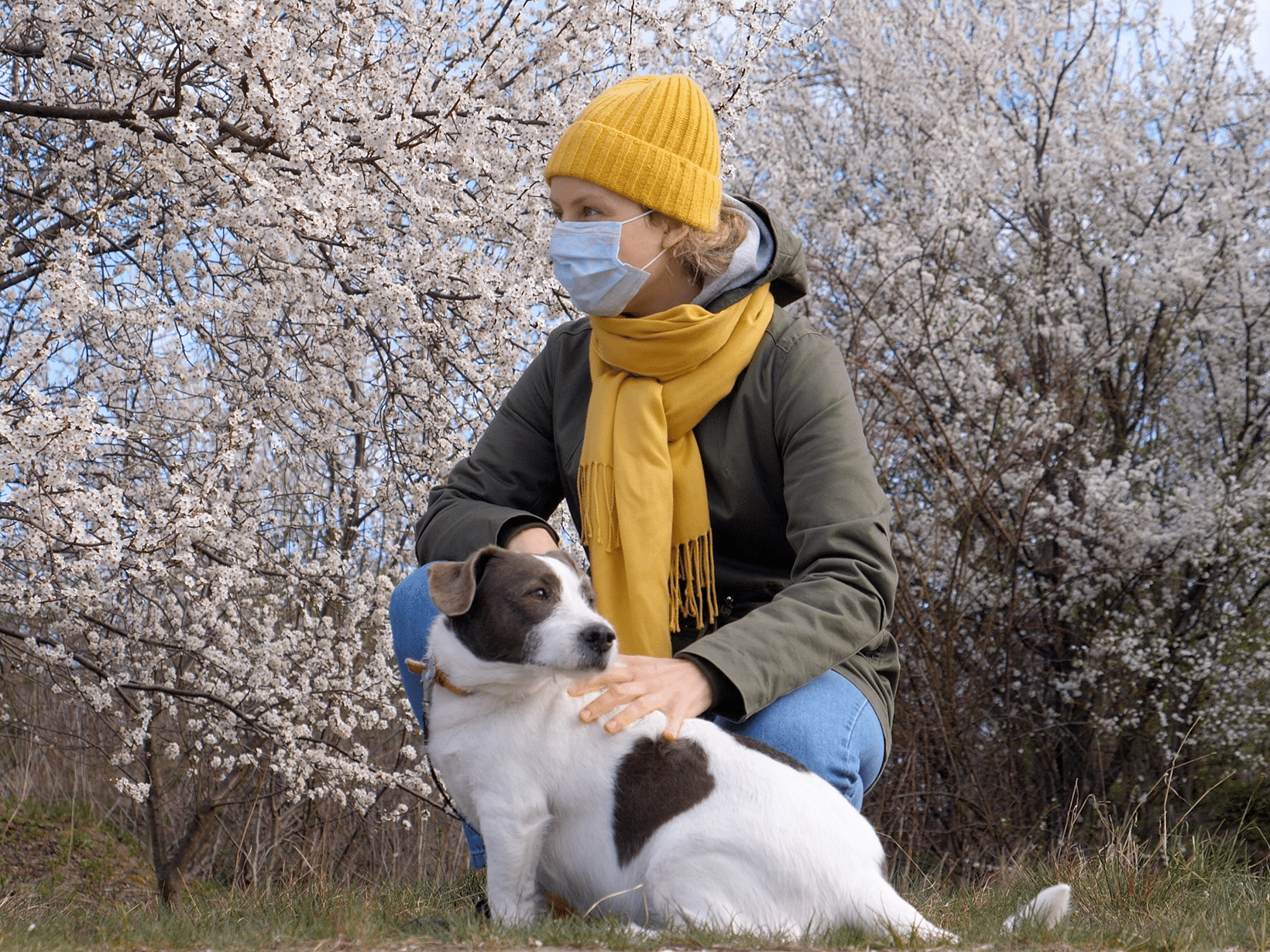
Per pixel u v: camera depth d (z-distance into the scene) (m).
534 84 6.52
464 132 5.31
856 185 10.75
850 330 9.87
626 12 6.23
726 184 6.42
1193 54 10.30
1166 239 9.92
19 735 7.66
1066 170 10.17
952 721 8.90
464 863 7.27
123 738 6.32
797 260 3.60
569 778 2.81
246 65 4.60
